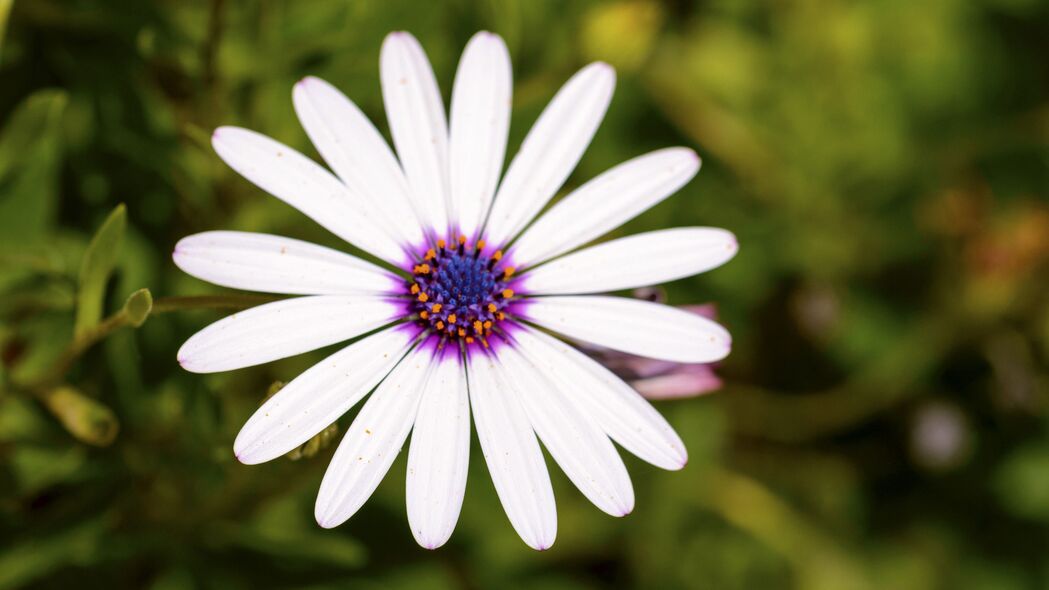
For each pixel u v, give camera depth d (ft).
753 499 1.10
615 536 1.06
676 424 1.06
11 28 0.93
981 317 1.10
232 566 0.92
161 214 0.94
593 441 0.79
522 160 0.83
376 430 0.78
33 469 0.88
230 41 0.92
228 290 0.92
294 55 0.94
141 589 0.93
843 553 1.10
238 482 0.86
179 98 0.93
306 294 0.79
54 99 0.88
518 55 1.03
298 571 0.94
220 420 0.88
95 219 0.94
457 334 0.81
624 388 0.80
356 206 0.80
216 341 0.76
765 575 1.09
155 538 0.89
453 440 0.79
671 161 0.83
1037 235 1.07
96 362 0.90
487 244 0.83
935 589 1.11
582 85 0.83
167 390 0.90
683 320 0.81
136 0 0.91
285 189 0.78
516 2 1.01
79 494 0.89
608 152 1.10
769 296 1.11
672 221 1.10
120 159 0.94
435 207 0.82
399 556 0.99
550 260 0.83
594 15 0.97
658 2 1.03
